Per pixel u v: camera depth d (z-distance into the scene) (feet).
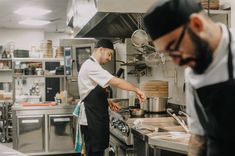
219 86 3.37
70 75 16.60
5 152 5.76
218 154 3.82
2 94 21.18
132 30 12.88
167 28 3.05
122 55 14.67
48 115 15.72
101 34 13.94
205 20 3.13
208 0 8.45
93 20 10.08
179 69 10.74
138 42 10.22
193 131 4.40
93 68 9.79
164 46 3.17
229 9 8.66
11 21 27.20
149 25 3.23
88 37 14.21
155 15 3.11
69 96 16.98
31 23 28.30
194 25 3.00
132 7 8.34
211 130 3.77
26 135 15.52
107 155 11.39
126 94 13.96
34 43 31.37
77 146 11.00
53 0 19.80
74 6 14.53
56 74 17.30
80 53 16.20
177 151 6.33
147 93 10.82
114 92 15.65
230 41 3.26
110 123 11.38
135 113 9.98
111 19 11.32
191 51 3.10
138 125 8.49
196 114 4.12
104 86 9.63
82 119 10.18
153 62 12.01
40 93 21.68
